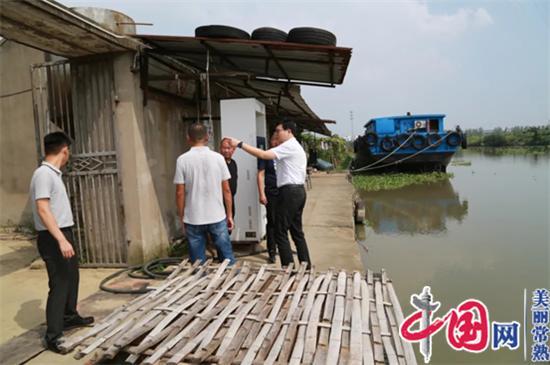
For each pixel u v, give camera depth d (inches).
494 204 412.5
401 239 284.2
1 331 125.2
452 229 310.2
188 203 140.4
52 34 148.2
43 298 154.4
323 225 267.3
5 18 130.7
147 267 171.9
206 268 134.6
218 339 93.0
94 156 183.3
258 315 102.3
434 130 695.1
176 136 221.0
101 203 184.5
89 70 181.3
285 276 126.8
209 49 187.6
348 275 129.3
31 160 272.5
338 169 951.0
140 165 180.9
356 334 92.3
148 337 93.7
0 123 275.1
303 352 86.7
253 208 203.2
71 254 102.2
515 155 1389.0
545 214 354.3
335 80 234.2
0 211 282.2
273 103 349.7
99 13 171.0
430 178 661.9
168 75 193.0
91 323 122.6
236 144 148.9
